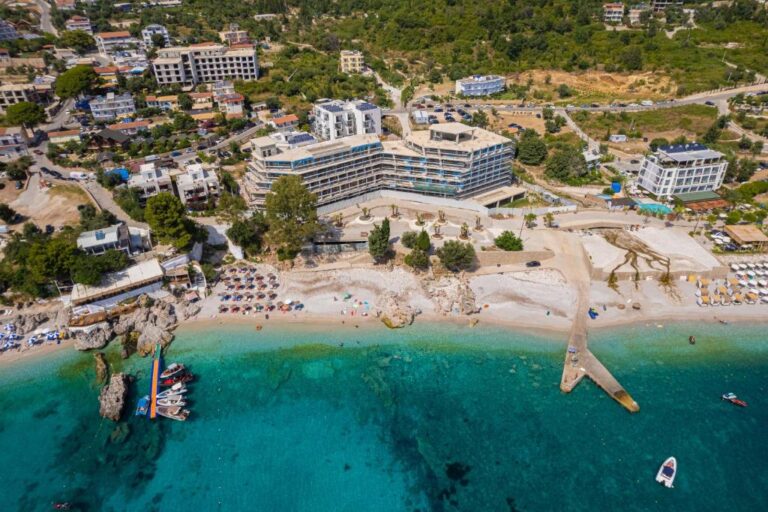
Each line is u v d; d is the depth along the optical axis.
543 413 98.56
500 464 89.62
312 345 115.00
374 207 162.25
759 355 110.44
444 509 83.00
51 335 115.88
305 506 83.69
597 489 85.19
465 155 154.75
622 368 107.62
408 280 132.50
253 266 138.25
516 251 138.00
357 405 101.00
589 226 151.50
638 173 182.25
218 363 110.56
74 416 99.50
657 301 125.12
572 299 125.94
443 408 100.19
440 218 153.75
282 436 95.19
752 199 164.12
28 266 124.81
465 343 115.19
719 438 93.06
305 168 149.38
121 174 166.12
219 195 159.38
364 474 88.50
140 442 94.25
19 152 179.88
